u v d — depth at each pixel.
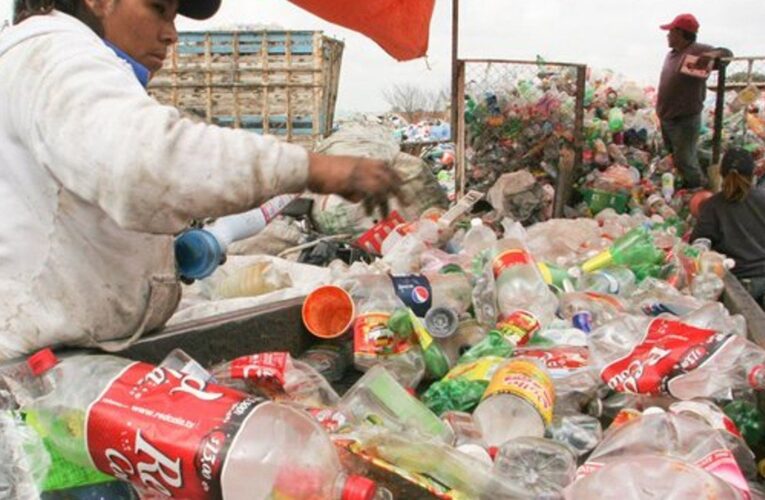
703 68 7.57
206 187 1.31
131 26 1.69
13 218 1.55
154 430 1.33
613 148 7.78
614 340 2.28
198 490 1.30
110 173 1.29
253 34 8.19
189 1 1.80
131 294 1.72
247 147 1.34
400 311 2.33
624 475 1.40
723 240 4.92
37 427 1.48
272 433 1.33
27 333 1.61
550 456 1.62
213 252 2.00
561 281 2.98
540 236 3.95
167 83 8.34
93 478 1.49
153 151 1.28
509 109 6.65
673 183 7.75
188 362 1.73
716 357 1.90
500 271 2.67
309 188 1.42
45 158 1.37
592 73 8.55
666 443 1.66
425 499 1.47
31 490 1.45
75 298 1.62
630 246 3.36
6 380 1.56
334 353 2.43
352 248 4.27
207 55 8.27
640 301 2.92
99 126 1.30
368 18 5.39
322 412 1.76
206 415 1.34
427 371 2.34
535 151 6.74
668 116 7.88
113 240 1.64
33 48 1.41
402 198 1.49
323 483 1.34
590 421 1.96
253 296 3.07
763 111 8.55
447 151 7.81
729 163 4.86
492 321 2.59
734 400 2.08
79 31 1.47
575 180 6.91
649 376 1.93
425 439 1.62
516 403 1.80
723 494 1.35
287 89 8.26
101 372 1.49
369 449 1.54
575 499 1.43
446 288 2.74
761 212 4.84
